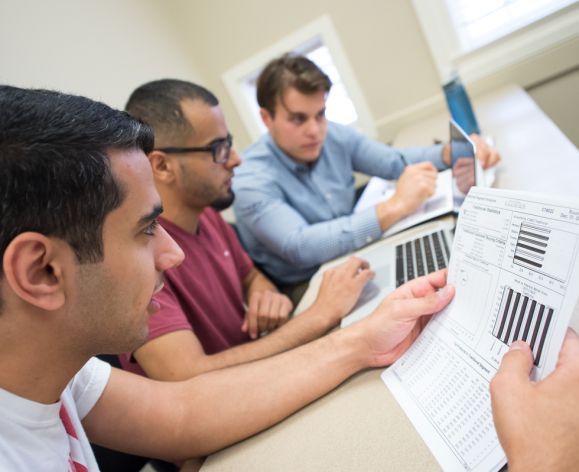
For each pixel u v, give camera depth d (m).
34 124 0.34
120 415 0.57
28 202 0.33
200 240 1.08
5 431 0.39
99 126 0.39
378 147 1.58
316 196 1.48
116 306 0.41
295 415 0.57
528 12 1.85
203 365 0.73
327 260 1.15
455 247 0.52
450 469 0.38
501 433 0.32
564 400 0.30
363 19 2.15
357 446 0.46
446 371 0.47
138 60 2.10
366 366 0.58
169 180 0.98
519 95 1.66
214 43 2.48
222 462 0.54
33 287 0.35
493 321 0.43
